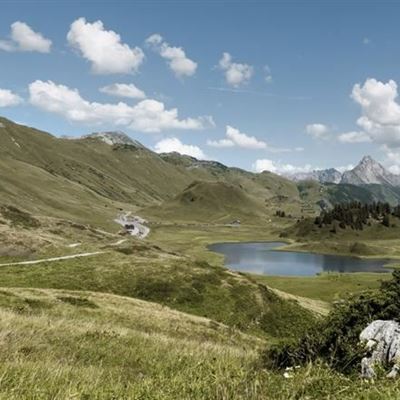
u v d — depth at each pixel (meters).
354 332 11.63
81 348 15.62
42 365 10.47
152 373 12.28
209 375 9.27
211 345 20.11
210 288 75.94
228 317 67.56
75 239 115.19
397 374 8.51
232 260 182.00
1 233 96.75
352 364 10.30
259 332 64.44
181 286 75.56
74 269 81.25
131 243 121.75
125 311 41.19
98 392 8.35
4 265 82.00
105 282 75.75
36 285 70.94
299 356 12.45
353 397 7.34
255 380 8.55
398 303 11.95
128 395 8.28
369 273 144.25
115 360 14.76
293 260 187.88
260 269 159.62
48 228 117.56
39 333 16.98
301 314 70.38
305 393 8.16
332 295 97.56
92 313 37.09
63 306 37.12
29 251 91.81
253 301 72.31
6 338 14.02
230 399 8.02
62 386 8.57
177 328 38.00
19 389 8.17
